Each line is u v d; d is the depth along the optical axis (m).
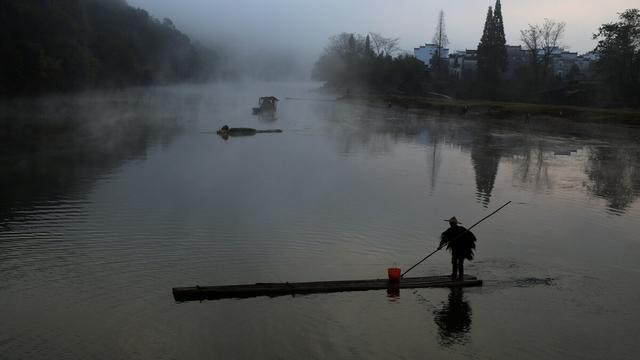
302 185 26.48
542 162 35.72
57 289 13.59
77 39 93.88
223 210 21.25
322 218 20.33
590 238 18.50
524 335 11.67
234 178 28.02
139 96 107.38
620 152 40.94
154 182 26.66
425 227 19.41
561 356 10.87
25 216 20.06
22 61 76.69
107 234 17.94
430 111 85.56
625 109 71.56
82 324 11.86
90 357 10.59
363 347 11.09
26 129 50.47
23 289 13.57
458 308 12.85
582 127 59.19
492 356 10.85
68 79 88.56
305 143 43.75
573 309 12.91
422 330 11.81
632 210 22.64
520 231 19.20
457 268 14.98
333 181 27.72
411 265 15.61
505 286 14.16
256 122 63.84
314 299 13.20
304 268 15.30
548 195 25.42
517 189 26.70
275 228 18.91
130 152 37.28
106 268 14.98
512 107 75.94
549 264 15.85
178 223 19.38
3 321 11.95
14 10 79.06
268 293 13.39
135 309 12.57
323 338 11.41
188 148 39.72
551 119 66.62
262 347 11.02
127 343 11.11
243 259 15.85
